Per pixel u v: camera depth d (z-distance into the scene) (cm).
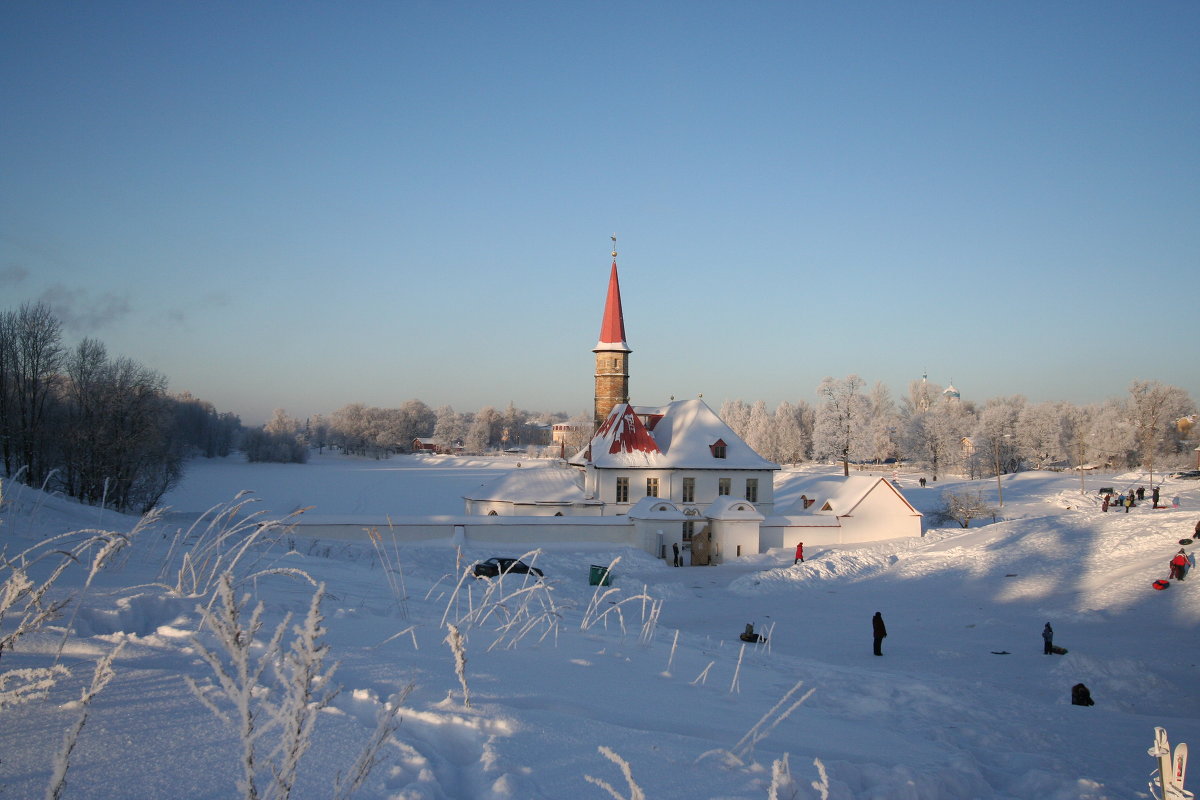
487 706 578
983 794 691
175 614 836
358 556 3972
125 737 444
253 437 18625
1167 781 525
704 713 748
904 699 1327
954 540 5059
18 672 468
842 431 10206
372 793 398
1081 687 1778
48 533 1421
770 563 5056
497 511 5734
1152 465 10719
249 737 342
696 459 5866
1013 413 12538
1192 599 3103
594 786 460
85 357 5938
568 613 1639
